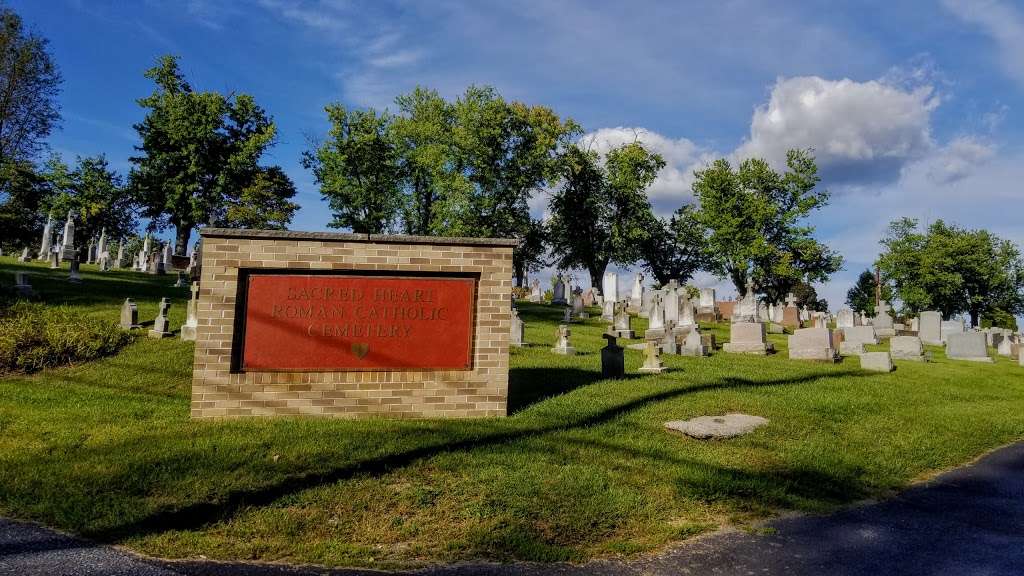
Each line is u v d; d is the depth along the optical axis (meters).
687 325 24.95
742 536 5.49
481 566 4.69
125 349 12.79
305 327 8.19
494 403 8.73
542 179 49.50
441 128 47.31
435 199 49.34
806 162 54.62
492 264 8.80
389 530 5.18
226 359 7.95
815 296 75.12
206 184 46.97
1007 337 27.44
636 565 4.83
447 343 8.64
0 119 42.97
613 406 9.45
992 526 6.01
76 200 56.66
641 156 53.75
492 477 6.25
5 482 5.80
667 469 6.85
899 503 6.64
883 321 32.88
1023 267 66.56
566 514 5.57
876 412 10.53
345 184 44.88
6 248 51.56
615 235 54.25
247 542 4.89
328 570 4.54
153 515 5.23
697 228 60.62
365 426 7.77
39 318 13.88
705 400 9.98
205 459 6.43
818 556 5.14
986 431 10.01
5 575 4.24
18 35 42.25
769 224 55.56
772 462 7.48
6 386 10.00
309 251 8.21
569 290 45.44
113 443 6.92
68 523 5.08
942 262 63.09
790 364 16.25
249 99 48.06
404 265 8.47
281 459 6.53
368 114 45.53
